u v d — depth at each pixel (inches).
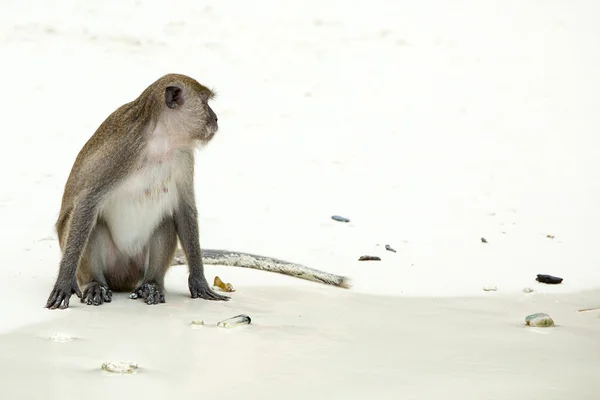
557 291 503.2
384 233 606.9
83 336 386.0
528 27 1217.4
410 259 556.4
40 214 604.7
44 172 698.8
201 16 1143.0
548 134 862.5
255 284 499.8
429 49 1112.2
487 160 786.2
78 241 440.1
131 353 365.1
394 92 969.5
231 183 705.0
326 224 620.4
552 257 566.9
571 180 740.0
